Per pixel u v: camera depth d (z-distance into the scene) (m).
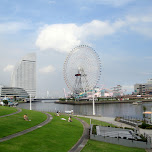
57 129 57.62
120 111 193.50
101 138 51.03
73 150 41.31
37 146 40.06
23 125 57.62
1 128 50.56
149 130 72.25
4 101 197.00
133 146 48.16
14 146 38.09
